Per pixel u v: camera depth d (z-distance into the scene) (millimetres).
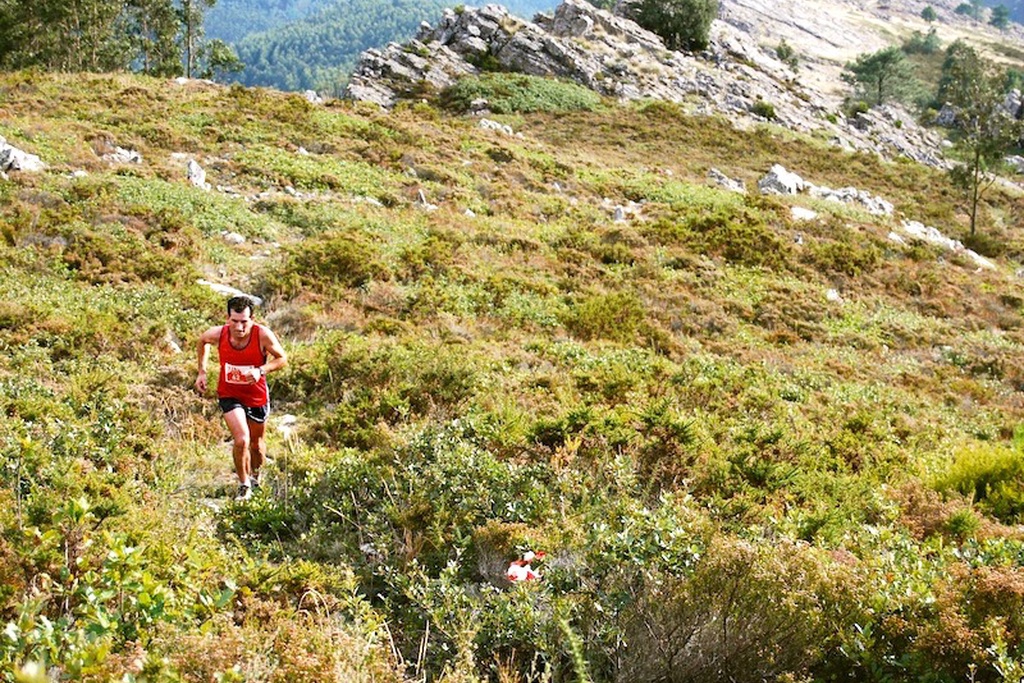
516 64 54469
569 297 16594
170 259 14312
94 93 27844
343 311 13562
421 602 4609
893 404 13047
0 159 17828
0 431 6496
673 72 57844
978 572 4785
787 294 19844
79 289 12469
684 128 46656
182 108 27422
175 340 11094
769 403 11281
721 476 7410
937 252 28594
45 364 9180
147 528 5062
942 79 130000
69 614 3770
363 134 28203
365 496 6395
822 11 191125
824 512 6602
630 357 12828
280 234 18109
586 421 7930
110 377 8891
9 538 4508
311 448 8078
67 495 5477
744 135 47906
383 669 3850
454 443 6980
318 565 5055
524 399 9594
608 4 124500
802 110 61438
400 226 19641
